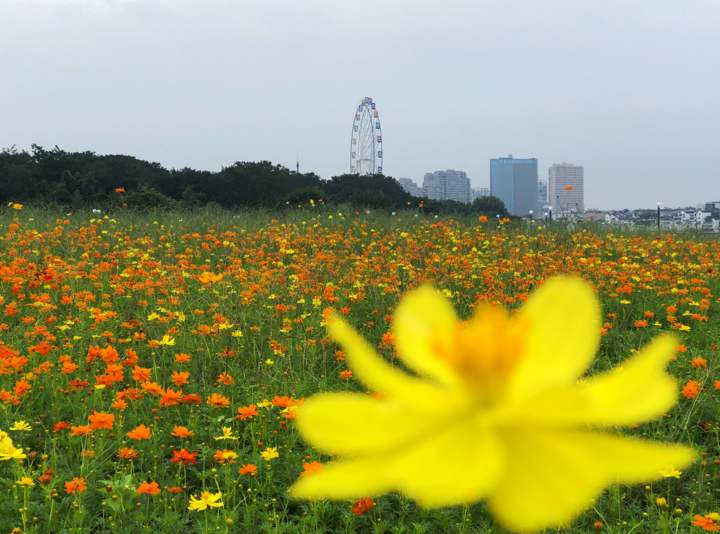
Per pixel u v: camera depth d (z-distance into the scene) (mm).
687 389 3486
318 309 5867
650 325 6016
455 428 333
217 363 4883
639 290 6793
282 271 7133
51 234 9273
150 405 4023
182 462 3062
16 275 6422
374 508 2883
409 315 406
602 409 338
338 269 7770
